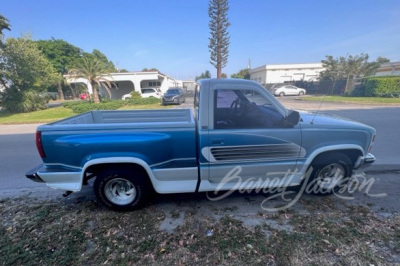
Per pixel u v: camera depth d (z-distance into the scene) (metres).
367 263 2.02
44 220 2.75
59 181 2.69
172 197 3.26
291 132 2.81
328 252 2.15
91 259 2.13
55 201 3.22
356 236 2.36
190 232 2.49
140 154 2.65
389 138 6.04
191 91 28.11
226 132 2.70
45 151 2.60
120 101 18.69
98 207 3.04
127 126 2.62
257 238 2.36
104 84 23.73
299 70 38.91
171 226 2.60
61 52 41.97
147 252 2.21
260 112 2.83
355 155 3.17
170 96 18.25
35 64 19.30
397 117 9.33
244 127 2.78
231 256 2.13
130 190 2.91
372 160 3.14
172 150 2.72
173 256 2.15
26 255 2.17
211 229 2.53
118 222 2.69
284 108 2.85
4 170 4.55
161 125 2.66
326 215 2.74
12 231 2.54
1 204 3.15
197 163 2.81
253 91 2.78
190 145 2.73
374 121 8.48
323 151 2.94
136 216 2.81
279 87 26.86
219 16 26.59
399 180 3.62
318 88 26.12
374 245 2.23
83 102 19.95
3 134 8.61
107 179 2.79
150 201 3.15
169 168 2.78
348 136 2.95
